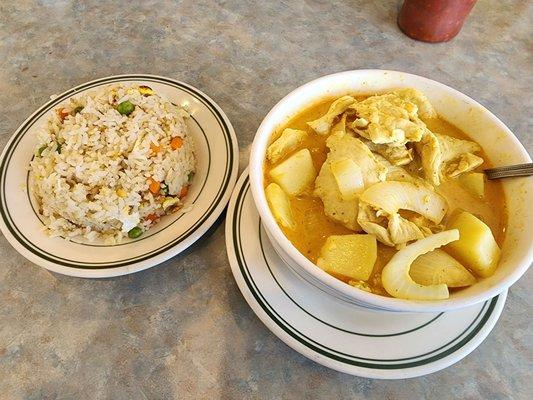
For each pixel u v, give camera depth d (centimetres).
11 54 38
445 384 22
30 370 23
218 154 30
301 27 41
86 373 22
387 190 21
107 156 29
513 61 38
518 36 40
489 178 24
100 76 37
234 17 41
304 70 37
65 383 22
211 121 32
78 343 23
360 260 21
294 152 24
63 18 41
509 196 23
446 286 19
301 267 18
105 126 30
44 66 37
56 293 25
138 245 26
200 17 41
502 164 24
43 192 28
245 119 34
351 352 21
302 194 23
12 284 26
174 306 25
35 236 26
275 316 22
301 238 22
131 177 28
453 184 24
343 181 22
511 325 24
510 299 25
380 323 22
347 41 39
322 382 22
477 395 22
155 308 25
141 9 42
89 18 41
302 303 22
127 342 23
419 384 22
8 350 23
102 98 31
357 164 22
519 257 19
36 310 25
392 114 24
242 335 24
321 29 40
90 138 29
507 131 23
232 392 22
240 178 27
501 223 22
